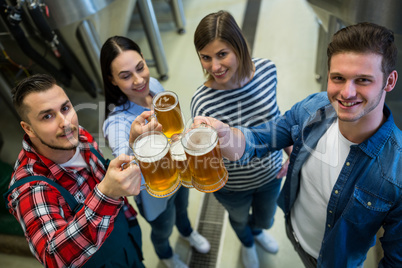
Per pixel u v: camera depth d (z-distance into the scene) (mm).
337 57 775
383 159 857
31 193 919
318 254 1197
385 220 921
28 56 2289
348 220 954
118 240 1156
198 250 1930
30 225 895
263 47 3324
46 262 863
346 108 810
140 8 2691
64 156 1028
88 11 2201
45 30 2117
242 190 1399
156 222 1482
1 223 2119
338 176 950
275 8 3766
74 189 1059
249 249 1810
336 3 1830
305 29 3396
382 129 854
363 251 1039
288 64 3074
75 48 2479
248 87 1260
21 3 1946
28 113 914
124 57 1252
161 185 851
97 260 1093
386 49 740
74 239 840
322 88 2551
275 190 1511
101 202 833
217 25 1133
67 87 2887
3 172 2252
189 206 2221
